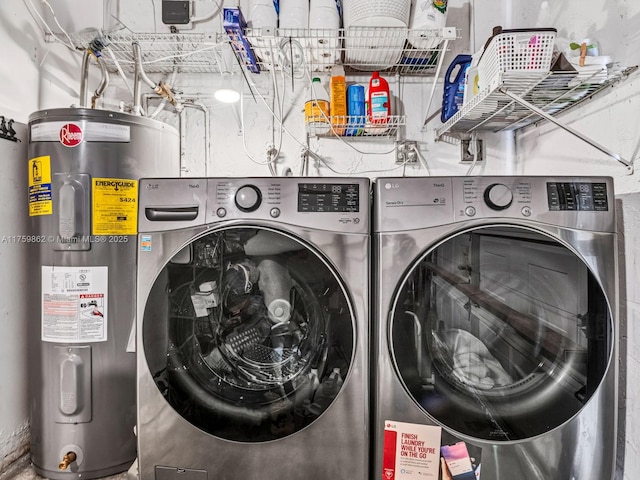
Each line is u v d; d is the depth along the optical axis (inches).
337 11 62.8
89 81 66.5
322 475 40.2
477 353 40.4
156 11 71.9
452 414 39.6
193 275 40.9
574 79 45.5
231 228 40.4
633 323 42.8
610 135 47.0
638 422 41.8
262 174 74.1
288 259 40.3
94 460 46.4
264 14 62.8
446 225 39.6
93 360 46.3
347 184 41.0
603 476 39.3
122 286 47.8
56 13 59.3
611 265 39.5
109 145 46.6
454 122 64.5
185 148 73.5
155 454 41.0
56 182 45.5
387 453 39.7
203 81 73.8
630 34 43.3
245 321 41.7
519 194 39.7
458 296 40.2
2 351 46.4
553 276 40.4
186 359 41.1
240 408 40.6
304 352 40.9
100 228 46.3
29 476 46.7
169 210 40.8
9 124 47.7
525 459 39.4
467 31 74.1
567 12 55.4
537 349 40.7
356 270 39.8
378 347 39.8
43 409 46.6
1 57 47.8
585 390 39.6
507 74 45.1
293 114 74.1
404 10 58.6
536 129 66.3
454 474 39.3
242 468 40.6
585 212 39.8
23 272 49.3
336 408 40.0
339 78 68.3
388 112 67.5
